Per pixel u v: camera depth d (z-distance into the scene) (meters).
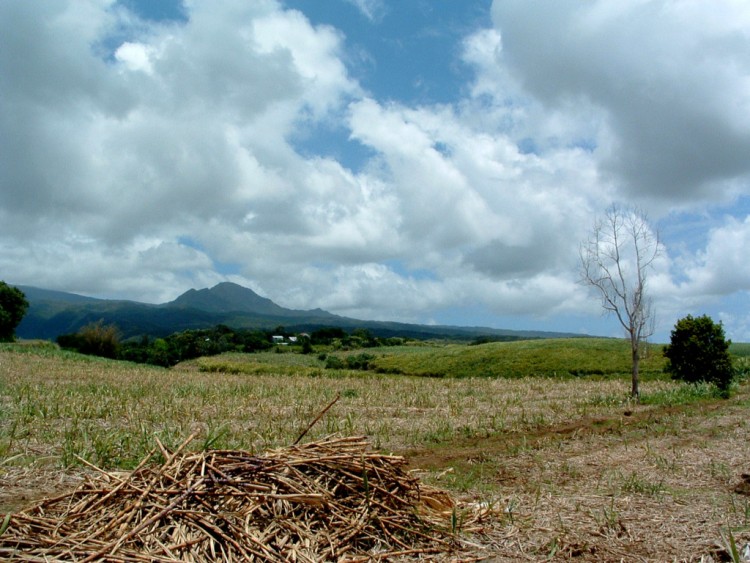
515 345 51.56
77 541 4.31
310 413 15.33
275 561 4.38
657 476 8.55
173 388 20.69
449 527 5.46
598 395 20.80
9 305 70.56
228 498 4.93
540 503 6.89
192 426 12.50
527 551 5.18
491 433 12.86
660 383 26.69
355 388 23.41
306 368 42.44
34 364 33.75
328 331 86.62
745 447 10.86
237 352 70.06
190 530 4.58
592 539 5.52
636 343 20.27
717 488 7.75
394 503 5.44
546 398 20.30
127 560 4.10
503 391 22.88
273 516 4.87
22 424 11.33
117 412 13.85
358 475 5.50
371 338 86.31
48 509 4.98
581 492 7.60
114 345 66.50
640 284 20.31
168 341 72.94
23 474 6.94
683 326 25.11
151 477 5.14
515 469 9.23
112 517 4.67
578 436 12.45
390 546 4.98
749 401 19.34
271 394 20.09
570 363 41.22
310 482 5.24
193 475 5.09
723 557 5.09
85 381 23.45
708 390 21.47
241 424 13.09
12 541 4.24
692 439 11.96
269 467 5.29
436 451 10.84
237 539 4.54
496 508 6.43
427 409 16.73
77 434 10.31
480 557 4.96
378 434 12.18
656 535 5.68
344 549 4.76
